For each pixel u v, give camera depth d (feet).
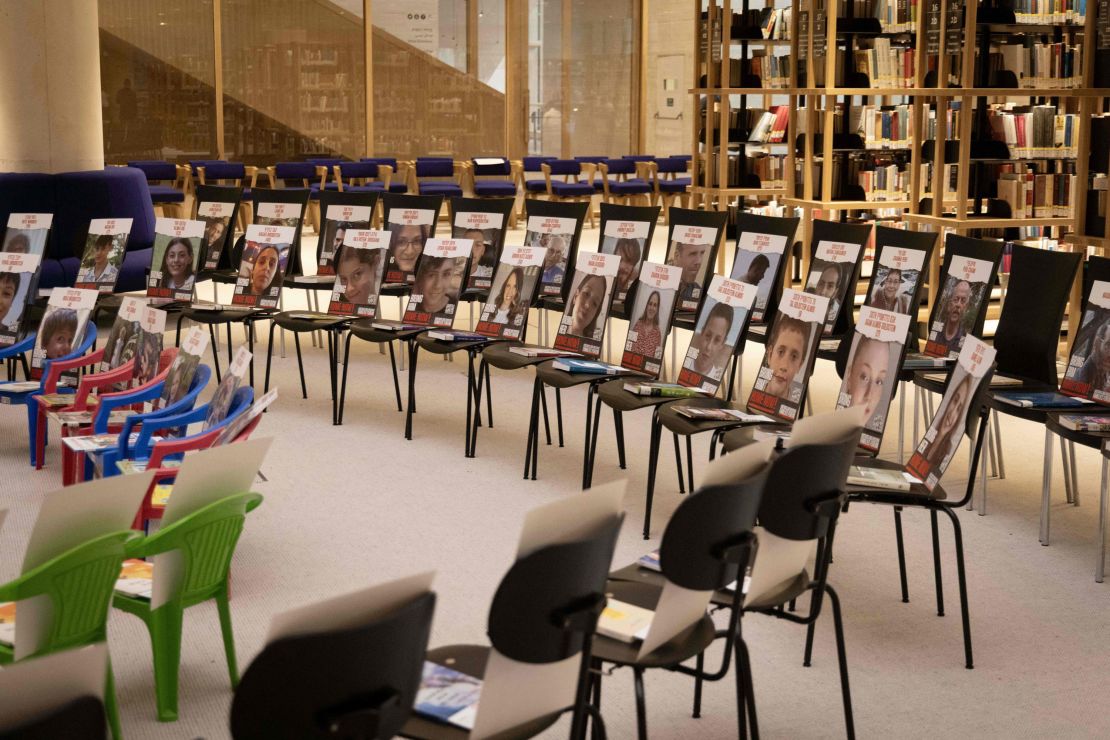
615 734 10.73
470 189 55.62
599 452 20.08
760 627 13.21
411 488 17.98
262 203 27.71
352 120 56.08
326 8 54.75
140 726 10.75
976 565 14.99
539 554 7.18
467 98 58.29
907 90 26.32
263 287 24.49
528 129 59.72
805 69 29.58
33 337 21.65
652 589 10.07
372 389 24.64
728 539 8.83
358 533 15.97
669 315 18.03
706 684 11.80
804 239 29.37
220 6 52.60
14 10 30.12
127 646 12.57
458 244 22.38
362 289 23.17
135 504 9.43
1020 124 27.84
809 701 11.44
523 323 20.74
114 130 51.37
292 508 17.01
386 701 6.47
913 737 10.73
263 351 28.04
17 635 8.85
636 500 17.49
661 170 54.65
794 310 15.90
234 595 13.87
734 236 45.42
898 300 19.47
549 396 24.06
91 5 31.04
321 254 26.84
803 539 9.84
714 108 34.22
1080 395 16.30
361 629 6.22
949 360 18.25
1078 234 21.86
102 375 18.07
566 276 22.88
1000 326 18.30
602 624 9.25
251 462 10.76
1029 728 10.91
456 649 8.95
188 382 16.21
